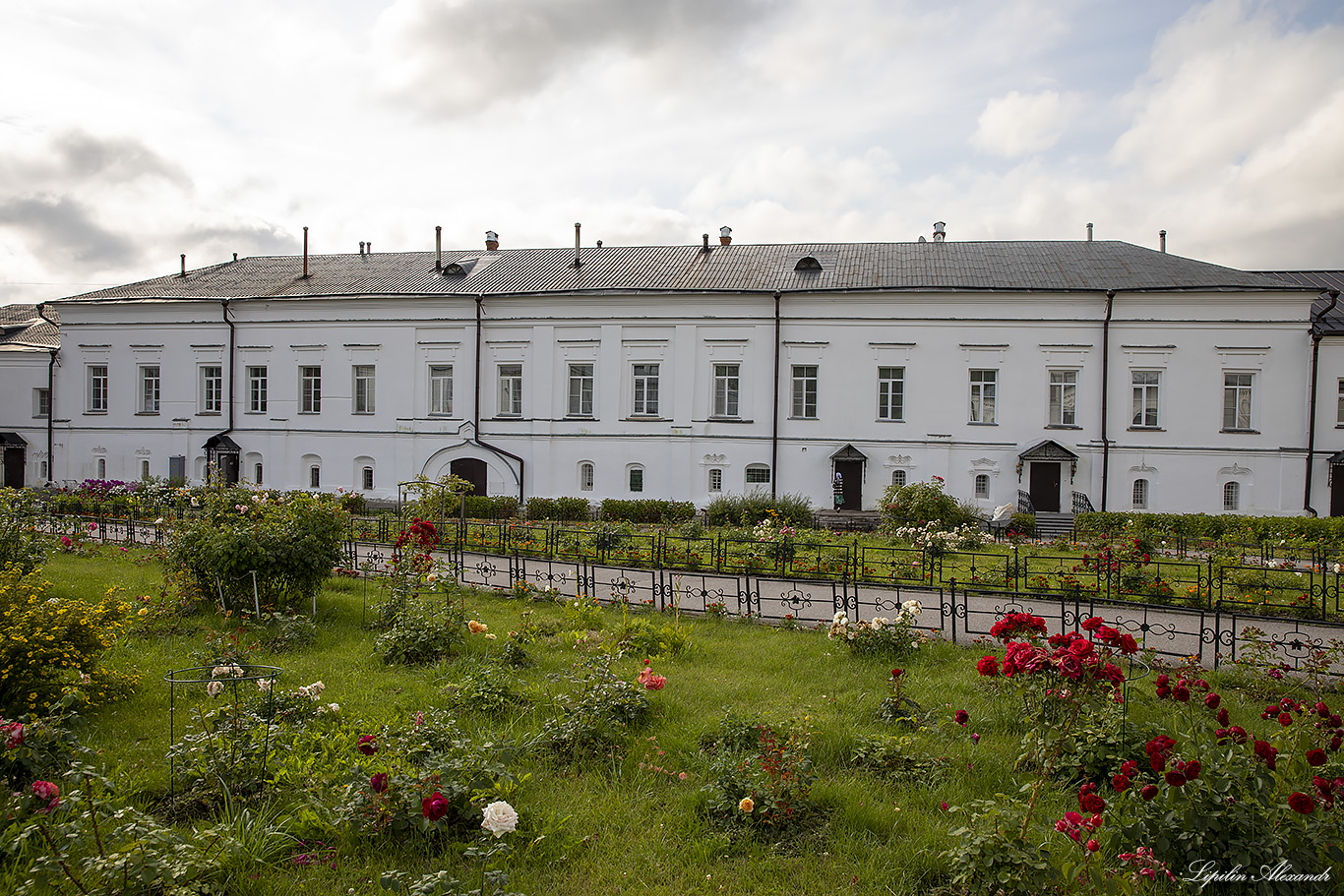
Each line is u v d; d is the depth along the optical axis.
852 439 29.56
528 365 31.52
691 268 32.78
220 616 11.30
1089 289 27.77
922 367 29.11
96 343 34.91
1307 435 26.86
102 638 7.70
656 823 5.75
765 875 5.18
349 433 32.81
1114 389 27.97
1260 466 27.22
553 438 31.39
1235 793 4.96
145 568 15.24
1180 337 27.50
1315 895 4.61
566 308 31.16
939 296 28.80
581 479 31.41
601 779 6.39
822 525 27.44
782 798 5.86
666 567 16.98
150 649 9.84
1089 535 23.20
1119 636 6.16
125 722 7.37
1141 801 5.09
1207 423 27.48
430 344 32.19
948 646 10.82
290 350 33.25
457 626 10.23
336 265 37.28
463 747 6.08
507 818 4.51
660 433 30.70
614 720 7.20
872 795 6.18
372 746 5.79
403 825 5.25
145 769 6.23
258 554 11.28
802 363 29.88
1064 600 11.43
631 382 31.05
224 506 12.27
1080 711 5.79
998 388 28.73
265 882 4.82
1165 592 14.54
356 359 32.72
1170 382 27.64
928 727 7.53
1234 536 23.92
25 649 6.82
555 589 13.77
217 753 5.96
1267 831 4.77
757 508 27.22
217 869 4.75
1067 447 28.34
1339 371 26.83
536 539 20.72
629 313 30.73
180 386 34.19
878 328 29.36
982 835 4.78
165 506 23.72
